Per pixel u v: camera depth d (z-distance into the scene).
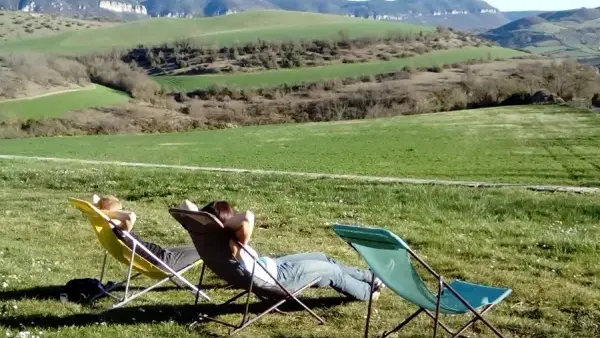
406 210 14.50
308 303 7.69
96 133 80.00
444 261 9.81
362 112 96.25
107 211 7.82
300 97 104.25
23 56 101.44
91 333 6.63
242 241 6.76
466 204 15.13
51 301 7.77
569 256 10.18
